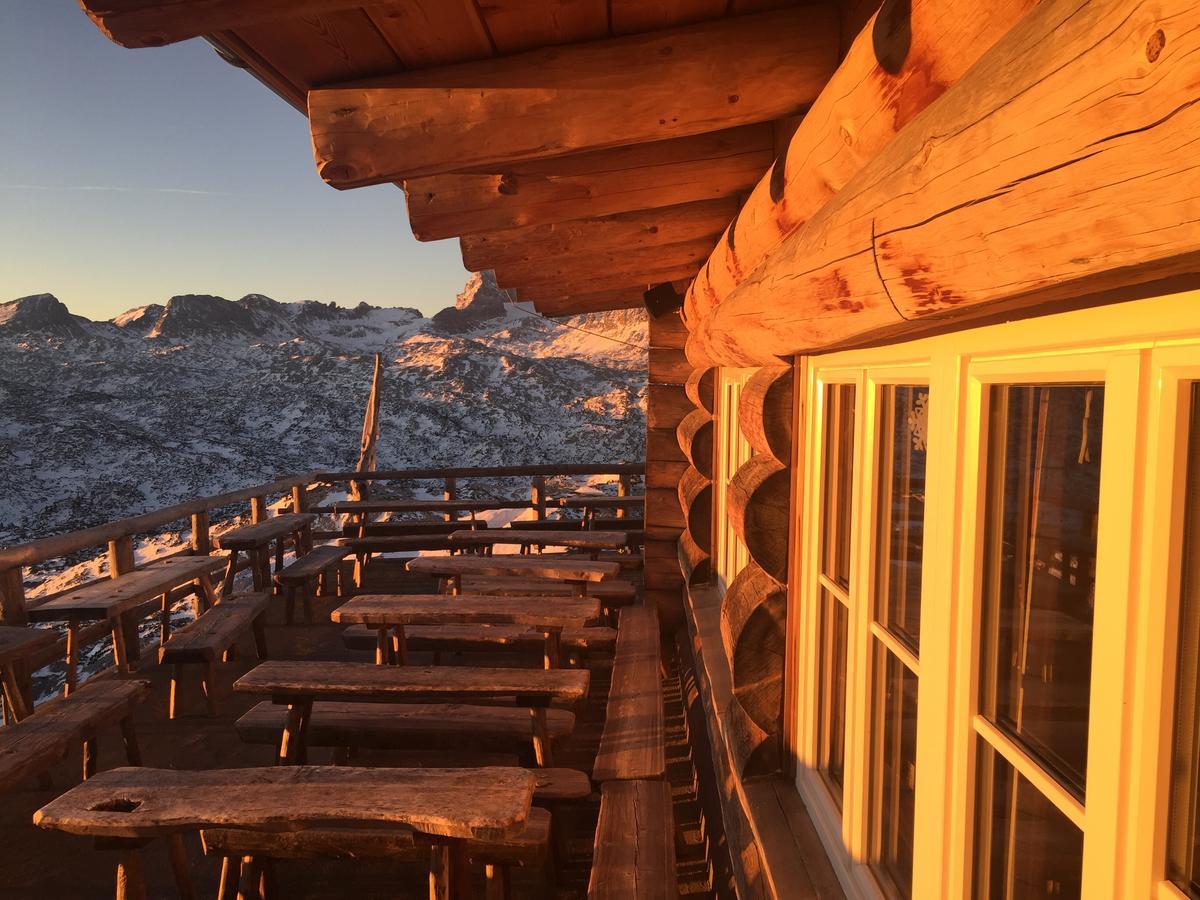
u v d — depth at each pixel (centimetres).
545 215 231
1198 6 38
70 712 318
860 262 97
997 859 105
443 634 440
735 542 389
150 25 111
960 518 109
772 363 218
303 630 609
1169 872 71
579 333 17350
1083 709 86
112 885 285
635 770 276
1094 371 79
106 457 8400
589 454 8900
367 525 809
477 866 284
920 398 134
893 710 148
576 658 487
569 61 166
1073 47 51
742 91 167
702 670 345
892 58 102
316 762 377
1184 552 69
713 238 352
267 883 255
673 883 211
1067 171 53
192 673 513
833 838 174
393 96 168
